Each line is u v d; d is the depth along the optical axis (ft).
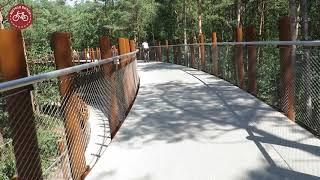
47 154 11.91
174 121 19.24
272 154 13.48
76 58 78.18
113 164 13.78
